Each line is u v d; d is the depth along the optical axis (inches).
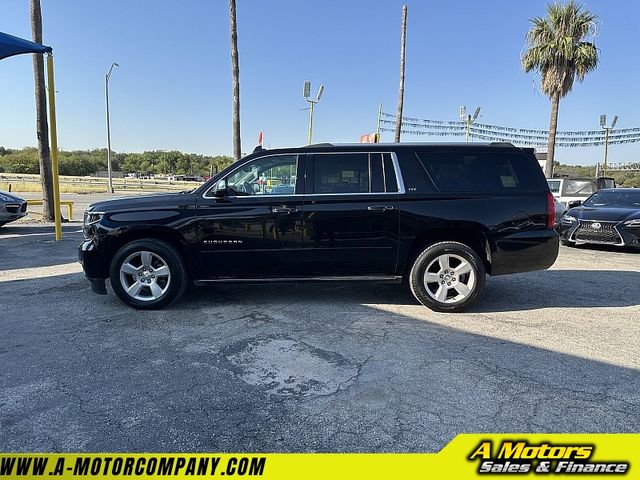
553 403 121.6
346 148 205.0
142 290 206.7
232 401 122.6
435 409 118.5
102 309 204.5
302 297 226.7
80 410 117.7
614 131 1244.5
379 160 204.1
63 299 220.4
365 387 130.6
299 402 122.0
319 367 144.1
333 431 108.6
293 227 199.5
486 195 201.6
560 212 526.0
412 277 203.8
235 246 200.5
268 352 155.9
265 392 127.6
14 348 158.7
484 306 215.0
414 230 200.8
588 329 181.6
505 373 139.9
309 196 200.2
